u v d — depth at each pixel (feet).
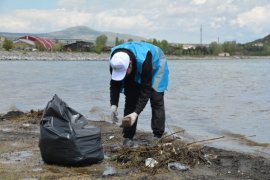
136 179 19.47
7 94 71.00
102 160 22.43
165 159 21.68
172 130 35.24
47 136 21.63
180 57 456.45
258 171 21.24
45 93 73.61
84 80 114.21
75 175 20.01
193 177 20.01
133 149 22.74
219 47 525.34
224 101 61.57
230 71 188.65
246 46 601.62
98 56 355.97
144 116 42.70
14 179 19.31
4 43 336.49
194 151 23.21
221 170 21.26
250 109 51.88
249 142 30.86
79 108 50.78
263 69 218.59
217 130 36.27
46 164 21.90
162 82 25.05
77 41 392.88
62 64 252.42
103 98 64.54
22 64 236.43
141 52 22.98
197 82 109.09
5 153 24.29
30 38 393.70
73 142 21.29
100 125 34.88
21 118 37.29
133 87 23.90
